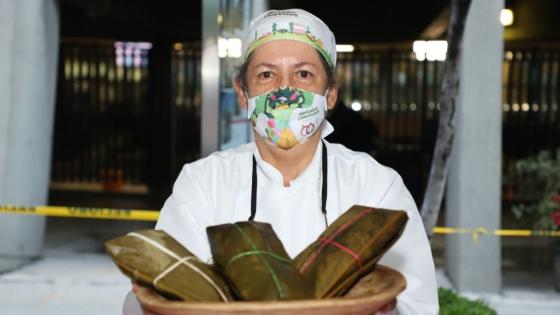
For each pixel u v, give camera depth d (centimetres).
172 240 148
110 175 1350
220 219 181
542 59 1230
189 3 1116
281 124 179
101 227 989
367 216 149
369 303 129
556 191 664
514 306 641
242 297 134
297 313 125
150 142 1322
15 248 723
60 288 674
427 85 1266
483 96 658
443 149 406
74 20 1118
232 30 605
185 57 1322
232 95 617
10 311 611
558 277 684
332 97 189
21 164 712
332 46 185
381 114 1291
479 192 662
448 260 718
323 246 146
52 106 738
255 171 185
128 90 1348
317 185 183
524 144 1259
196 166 191
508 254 851
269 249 141
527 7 1091
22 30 706
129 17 1061
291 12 182
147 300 133
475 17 652
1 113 713
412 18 1045
